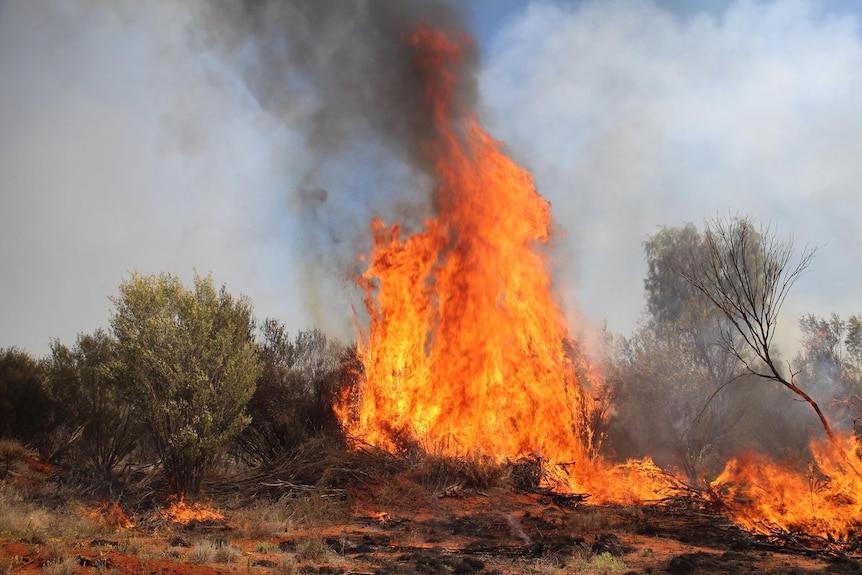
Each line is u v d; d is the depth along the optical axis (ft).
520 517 46.93
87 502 46.42
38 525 35.68
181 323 51.13
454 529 42.91
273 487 51.93
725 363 87.76
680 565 32.14
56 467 61.57
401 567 30.37
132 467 63.16
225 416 50.47
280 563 29.96
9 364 68.95
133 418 59.57
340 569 30.37
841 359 90.84
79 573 25.84
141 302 50.65
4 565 25.98
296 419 61.11
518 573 30.94
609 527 45.06
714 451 79.66
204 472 49.29
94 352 61.46
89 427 59.36
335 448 57.11
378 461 56.13
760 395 84.69
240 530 39.32
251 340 58.59
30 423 63.87
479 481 55.06
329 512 46.78
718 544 40.01
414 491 52.03
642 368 83.61
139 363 49.19
